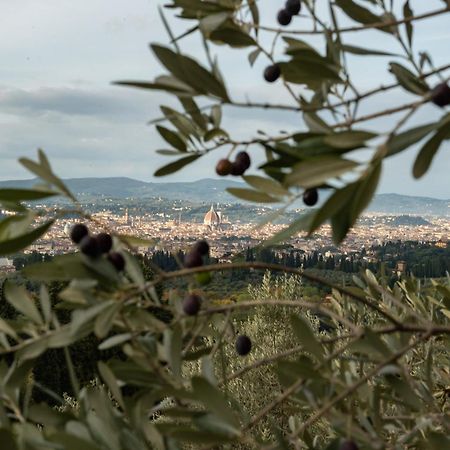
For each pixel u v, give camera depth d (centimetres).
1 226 126
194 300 141
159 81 129
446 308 273
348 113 141
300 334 146
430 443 171
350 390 138
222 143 152
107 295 133
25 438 129
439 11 138
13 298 142
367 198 97
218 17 140
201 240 141
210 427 133
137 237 141
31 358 141
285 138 143
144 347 147
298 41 167
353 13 156
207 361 155
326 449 145
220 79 129
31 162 119
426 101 112
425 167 102
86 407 139
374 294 288
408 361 278
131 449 134
